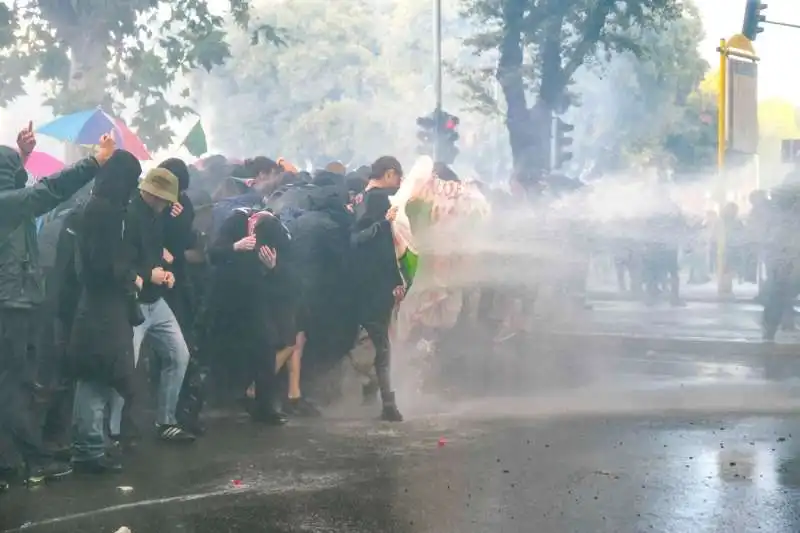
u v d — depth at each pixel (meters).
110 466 6.83
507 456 7.26
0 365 6.71
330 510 5.86
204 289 8.66
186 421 8.09
